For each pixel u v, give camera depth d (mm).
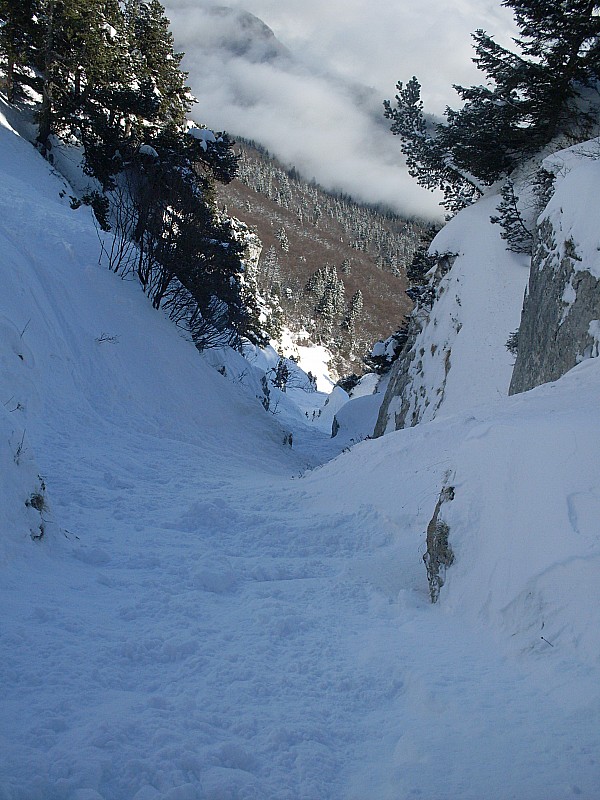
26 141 28391
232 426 18641
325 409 54875
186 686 3639
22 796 2475
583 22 18453
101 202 27281
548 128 21000
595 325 11312
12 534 5242
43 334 13430
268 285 133750
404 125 23625
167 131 31156
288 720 3379
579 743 3020
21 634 3818
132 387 15445
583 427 5402
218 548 7059
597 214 12320
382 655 4305
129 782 2686
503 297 18625
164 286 20062
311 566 6684
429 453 9672
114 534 6883
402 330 32656
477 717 3346
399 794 2764
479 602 4902
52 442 10727
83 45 29781
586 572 4223
